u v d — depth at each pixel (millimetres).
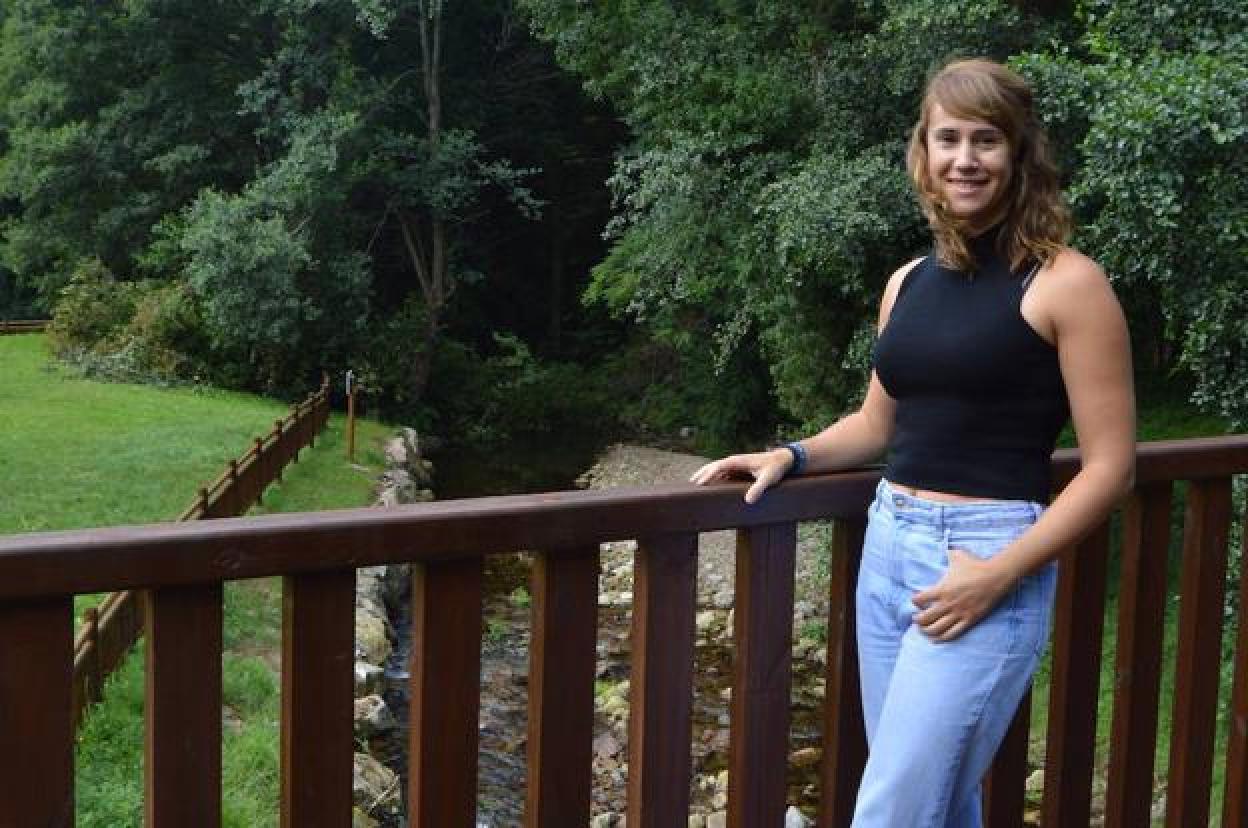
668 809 1931
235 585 8516
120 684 6059
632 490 1845
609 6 14156
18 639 1408
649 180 12102
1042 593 1815
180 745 1521
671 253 12672
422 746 1696
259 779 5574
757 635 2000
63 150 23719
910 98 10750
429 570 1676
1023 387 1754
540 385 25219
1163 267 6836
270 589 8672
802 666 9602
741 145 11711
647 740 1900
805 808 6996
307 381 22484
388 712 7914
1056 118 7285
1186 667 2541
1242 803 2785
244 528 1509
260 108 22391
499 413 24562
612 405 24641
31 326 25031
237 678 6859
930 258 1926
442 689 1702
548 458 21906
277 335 20312
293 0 22547
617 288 18547
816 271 11000
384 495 14523
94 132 24109
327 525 1562
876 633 1905
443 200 23922
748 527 1956
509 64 25594
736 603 2006
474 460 21719
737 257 12039
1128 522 2393
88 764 5258
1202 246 6688
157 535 1454
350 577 1617
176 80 23781
